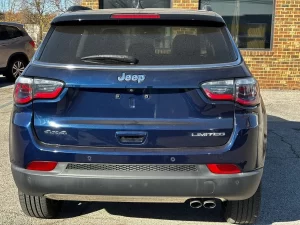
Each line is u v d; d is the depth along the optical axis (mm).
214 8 10562
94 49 3100
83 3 10586
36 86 2963
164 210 3887
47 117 2965
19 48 12969
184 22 3234
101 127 2908
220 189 2904
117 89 2904
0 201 4020
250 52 10492
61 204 3863
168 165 2883
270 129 6953
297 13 10289
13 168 3061
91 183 2893
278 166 5145
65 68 2977
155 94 2904
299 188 4449
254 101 3000
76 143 2938
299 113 8117
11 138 3070
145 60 2998
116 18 3191
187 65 2975
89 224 3607
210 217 3742
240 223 3572
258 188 3283
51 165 2939
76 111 2947
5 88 11469
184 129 2887
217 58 3055
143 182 2863
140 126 2895
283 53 10484
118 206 3973
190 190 2887
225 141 2916
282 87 10641
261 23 10516
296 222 3676
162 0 10531
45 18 28359
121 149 2898
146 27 3225
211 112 2918
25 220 3658
